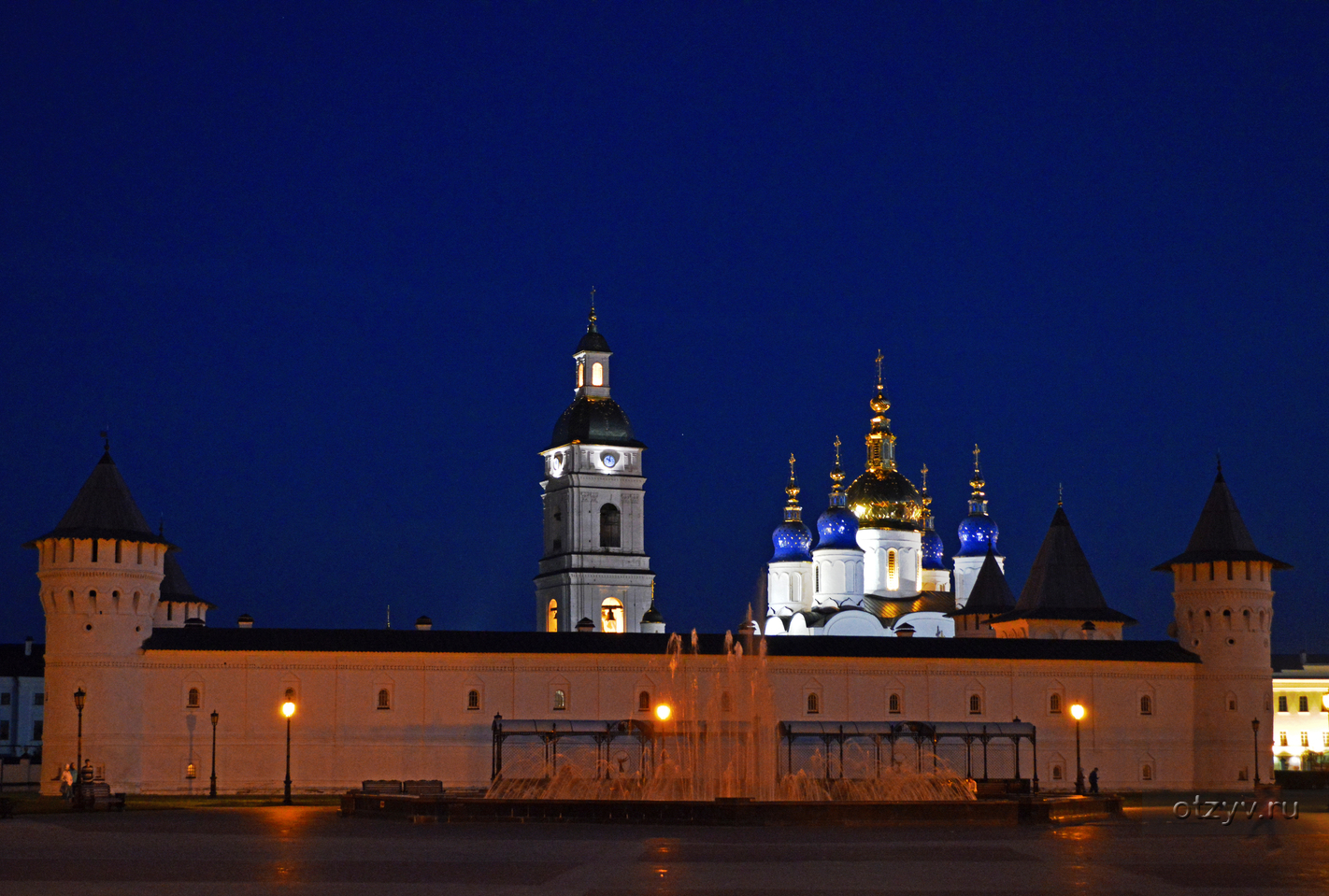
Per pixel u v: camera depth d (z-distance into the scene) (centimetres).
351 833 5406
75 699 8388
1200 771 10500
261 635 9638
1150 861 4338
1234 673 10550
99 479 9544
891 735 9681
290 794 8619
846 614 14362
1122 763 10388
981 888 3684
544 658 9806
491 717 9712
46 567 9356
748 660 10031
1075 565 11831
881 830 5625
